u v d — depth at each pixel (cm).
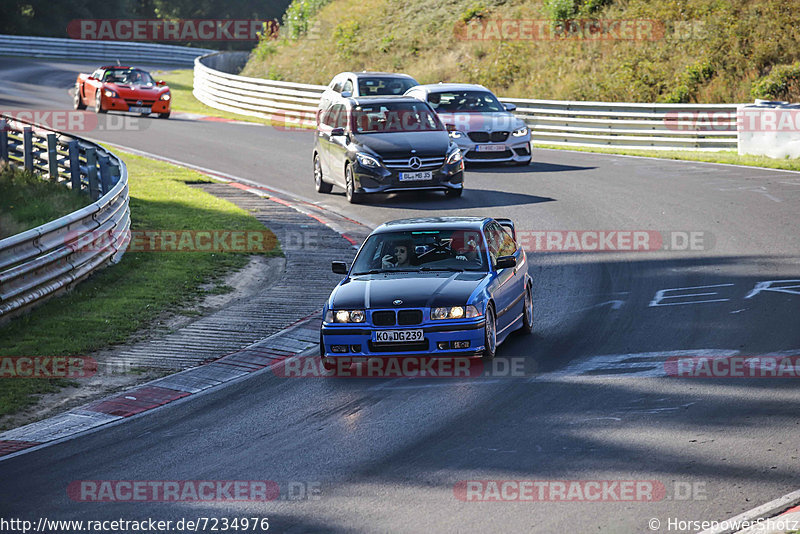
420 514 1852
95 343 3391
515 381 2791
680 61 10819
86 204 5519
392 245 3328
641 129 8856
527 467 2081
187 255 4797
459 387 2767
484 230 3350
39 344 3381
